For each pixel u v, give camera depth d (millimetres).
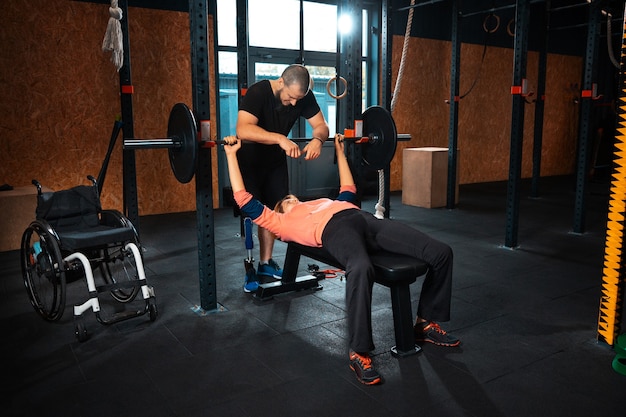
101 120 5199
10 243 4027
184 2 5492
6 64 4656
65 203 2857
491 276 3352
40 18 4766
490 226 4938
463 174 7957
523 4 3748
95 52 5074
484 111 8000
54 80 4902
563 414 1774
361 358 2012
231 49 5898
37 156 4910
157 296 3010
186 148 2449
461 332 2459
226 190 4445
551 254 3910
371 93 6996
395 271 2033
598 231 4719
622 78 2082
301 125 6449
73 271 2781
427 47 7211
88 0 4969
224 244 4285
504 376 2039
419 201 5996
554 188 7625
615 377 2025
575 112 9297
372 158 3219
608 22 4707
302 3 6195
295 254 2936
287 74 2559
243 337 2436
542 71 6426
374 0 6715
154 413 1800
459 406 1830
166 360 2201
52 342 2385
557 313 2701
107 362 2186
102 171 3844
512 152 3965
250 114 2678
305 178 6629
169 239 4445
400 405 1841
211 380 2029
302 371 2100
